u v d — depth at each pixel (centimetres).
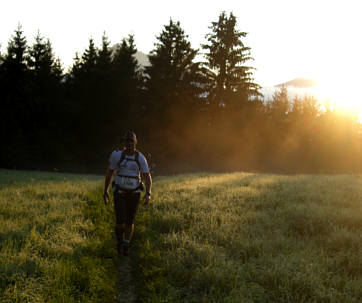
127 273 442
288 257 448
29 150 3544
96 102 3834
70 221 604
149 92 3806
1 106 3566
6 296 329
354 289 379
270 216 673
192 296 371
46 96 3822
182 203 773
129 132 475
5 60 3628
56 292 345
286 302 352
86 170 3791
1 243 458
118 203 466
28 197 834
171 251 476
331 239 529
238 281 388
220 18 3722
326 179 1268
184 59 3894
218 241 524
